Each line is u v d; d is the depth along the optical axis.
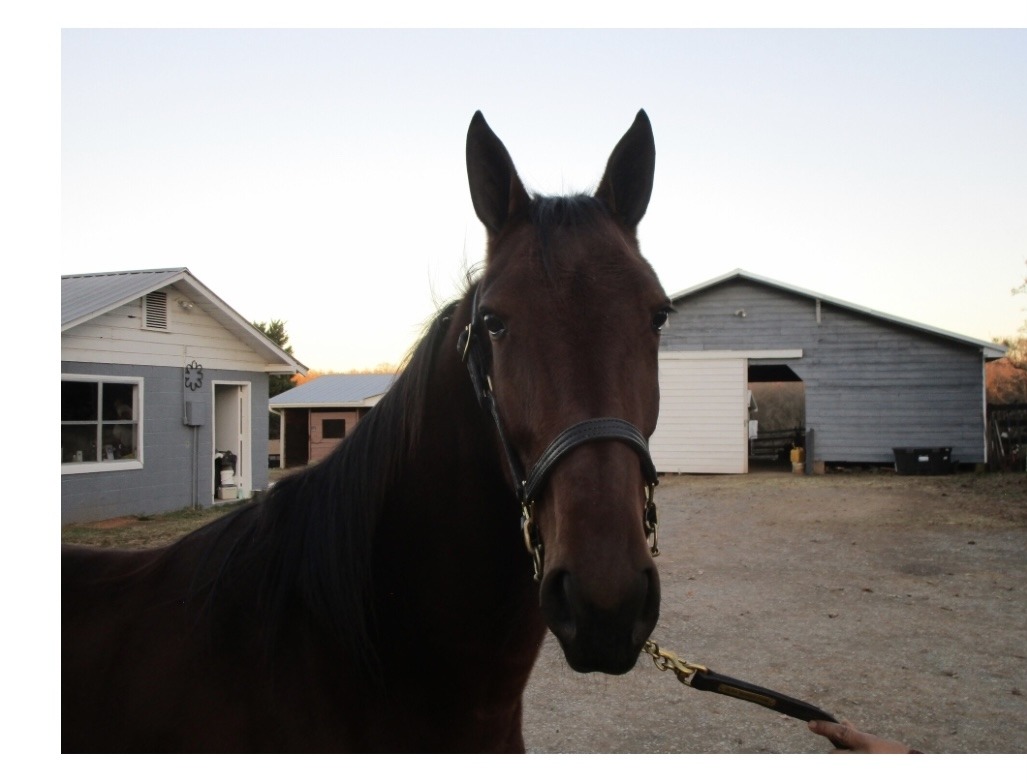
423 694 1.65
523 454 1.42
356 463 1.73
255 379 15.26
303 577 1.66
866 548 8.64
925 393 17.20
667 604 6.33
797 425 29.00
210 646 1.67
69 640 1.83
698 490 14.84
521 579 1.63
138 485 12.35
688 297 18.70
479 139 1.68
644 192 1.78
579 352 1.38
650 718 4.02
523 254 1.50
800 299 17.95
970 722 3.92
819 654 5.02
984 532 9.50
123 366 12.09
